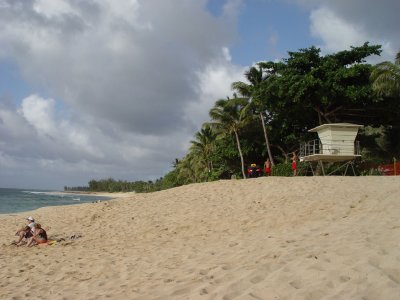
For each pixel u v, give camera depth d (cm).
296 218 1188
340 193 1498
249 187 1909
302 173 3105
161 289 577
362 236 691
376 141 3994
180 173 6919
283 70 3506
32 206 5703
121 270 808
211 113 4238
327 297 415
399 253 527
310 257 584
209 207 1630
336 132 2541
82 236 1448
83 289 678
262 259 650
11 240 1464
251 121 4200
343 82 3303
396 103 3281
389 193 1344
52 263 979
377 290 416
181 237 1212
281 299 437
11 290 727
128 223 1597
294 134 3838
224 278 567
